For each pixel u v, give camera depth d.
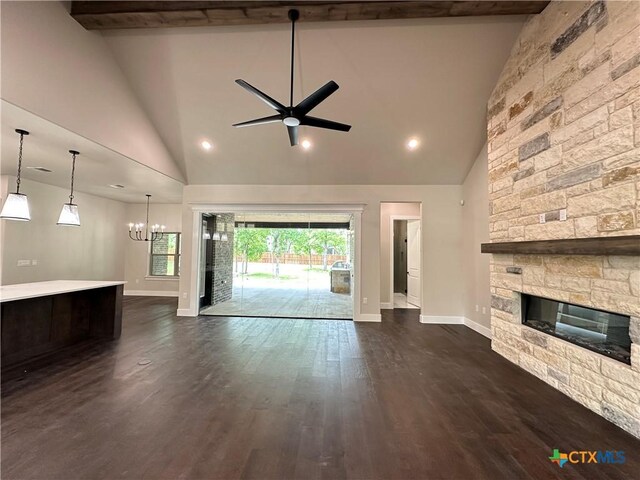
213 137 5.15
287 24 3.68
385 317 6.30
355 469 1.86
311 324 5.59
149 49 3.96
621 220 2.34
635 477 1.81
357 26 3.67
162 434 2.18
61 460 1.89
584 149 2.70
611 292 2.43
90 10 3.36
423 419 2.42
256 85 4.26
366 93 4.37
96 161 4.56
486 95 4.30
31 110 2.99
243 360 3.70
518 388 3.00
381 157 5.44
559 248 2.76
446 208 5.95
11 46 2.82
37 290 3.59
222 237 6.67
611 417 2.40
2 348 3.43
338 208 6.04
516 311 3.67
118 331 4.67
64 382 3.02
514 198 3.69
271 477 1.78
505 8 3.25
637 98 2.23
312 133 5.01
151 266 8.55
